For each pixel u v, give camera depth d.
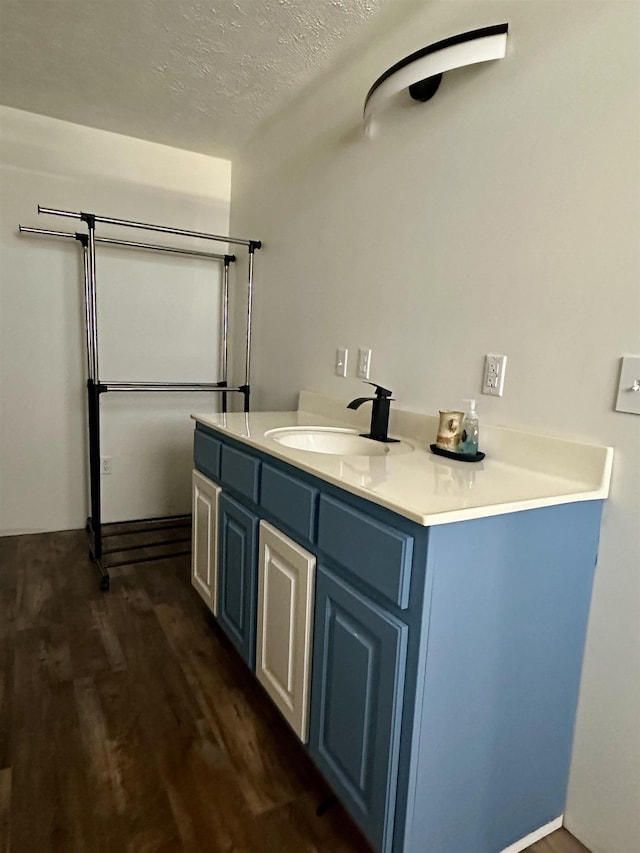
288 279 2.44
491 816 1.14
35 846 1.14
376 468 1.26
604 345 1.14
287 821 1.24
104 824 1.20
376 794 1.05
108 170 2.79
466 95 1.44
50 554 2.65
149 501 3.18
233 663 1.84
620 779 1.15
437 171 1.55
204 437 1.97
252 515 1.58
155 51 1.94
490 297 1.40
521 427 1.34
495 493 1.07
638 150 1.06
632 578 1.12
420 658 0.95
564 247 1.21
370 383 1.78
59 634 1.96
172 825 1.21
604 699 1.18
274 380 2.62
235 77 2.10
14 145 2.58
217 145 2.86
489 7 1.35
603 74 1.11
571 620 1.18
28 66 2.10
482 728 1.08
